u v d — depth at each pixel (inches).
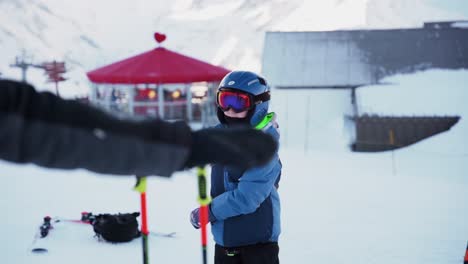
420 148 634.2
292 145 674.2
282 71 759.1
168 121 37.9
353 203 363.6
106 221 251.4
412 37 809.5
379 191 413.1
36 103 29.9
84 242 251.3
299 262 233.6
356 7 2121.1
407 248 257.1
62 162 31.6
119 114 34.1
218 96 129.4
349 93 726.5
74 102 31.8
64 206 340.5
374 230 290.0
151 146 34.1
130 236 252.5
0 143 29.4
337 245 260.1
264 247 133.1
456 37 801.6
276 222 135.1
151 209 330.6
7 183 419.5
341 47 797.9
